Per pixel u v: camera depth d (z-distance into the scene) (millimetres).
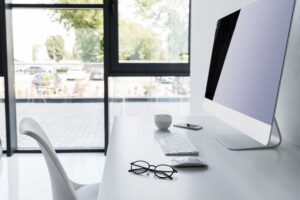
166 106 3617
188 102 3602
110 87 3578
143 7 3475
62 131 3736
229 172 953
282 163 1035
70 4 3484
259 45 1092
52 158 1050
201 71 2926
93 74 3641
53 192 1164
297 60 1244
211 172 956
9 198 2420
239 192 799
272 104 929
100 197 775
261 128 989
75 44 3598
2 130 3584
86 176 2918
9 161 3328
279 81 910
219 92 1496
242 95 1181
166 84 3582
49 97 3684
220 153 1163
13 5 3471
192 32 3141
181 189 825
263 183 860
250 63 1148
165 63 3535
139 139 1395
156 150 1216
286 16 919
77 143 3738
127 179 902
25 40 3574
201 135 1466
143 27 3494
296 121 1251
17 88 3637
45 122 3713
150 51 3521
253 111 1059
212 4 2645
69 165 3230
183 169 987
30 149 3668
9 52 3443
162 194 793
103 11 3432
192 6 3145
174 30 3510
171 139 1365
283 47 911
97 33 3578
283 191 803
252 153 1160
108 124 3570
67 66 3635
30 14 3535
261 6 1122
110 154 1163
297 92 1242
